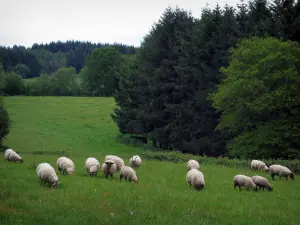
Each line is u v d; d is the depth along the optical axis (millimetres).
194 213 14875
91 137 69062
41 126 74688
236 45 48062
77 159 35531
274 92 38625
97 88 134375
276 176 29547
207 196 18625
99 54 131125
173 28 68062
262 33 49656
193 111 56875
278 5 49406
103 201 15602
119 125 71750
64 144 60688
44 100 111062
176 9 69562
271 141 38969
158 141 66438
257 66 40031
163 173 27328
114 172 23312
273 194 21062
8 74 136875
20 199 14484
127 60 102438
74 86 139625
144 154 43125
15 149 52094
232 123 43281
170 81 64250
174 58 64562
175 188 20844
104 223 12164
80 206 14125
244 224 13898
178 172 28469
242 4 60219
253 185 21859
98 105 105688
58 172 24219
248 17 57750
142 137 70812
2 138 53875
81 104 106250
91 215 12805
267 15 53188
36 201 14727
